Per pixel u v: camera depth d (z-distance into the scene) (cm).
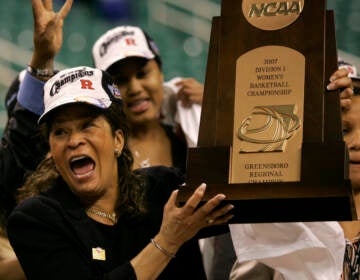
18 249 509
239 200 468
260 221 491
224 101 490
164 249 485
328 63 486
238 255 534
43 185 547
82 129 521
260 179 473
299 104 480
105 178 525
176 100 752
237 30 498
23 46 1355
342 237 532
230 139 483
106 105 526
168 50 1351
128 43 729
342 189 456
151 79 727
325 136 473
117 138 536
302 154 470
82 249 505
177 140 732
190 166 480
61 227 508
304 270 528
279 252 529
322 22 490
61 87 524
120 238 524
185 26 1380
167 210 481
